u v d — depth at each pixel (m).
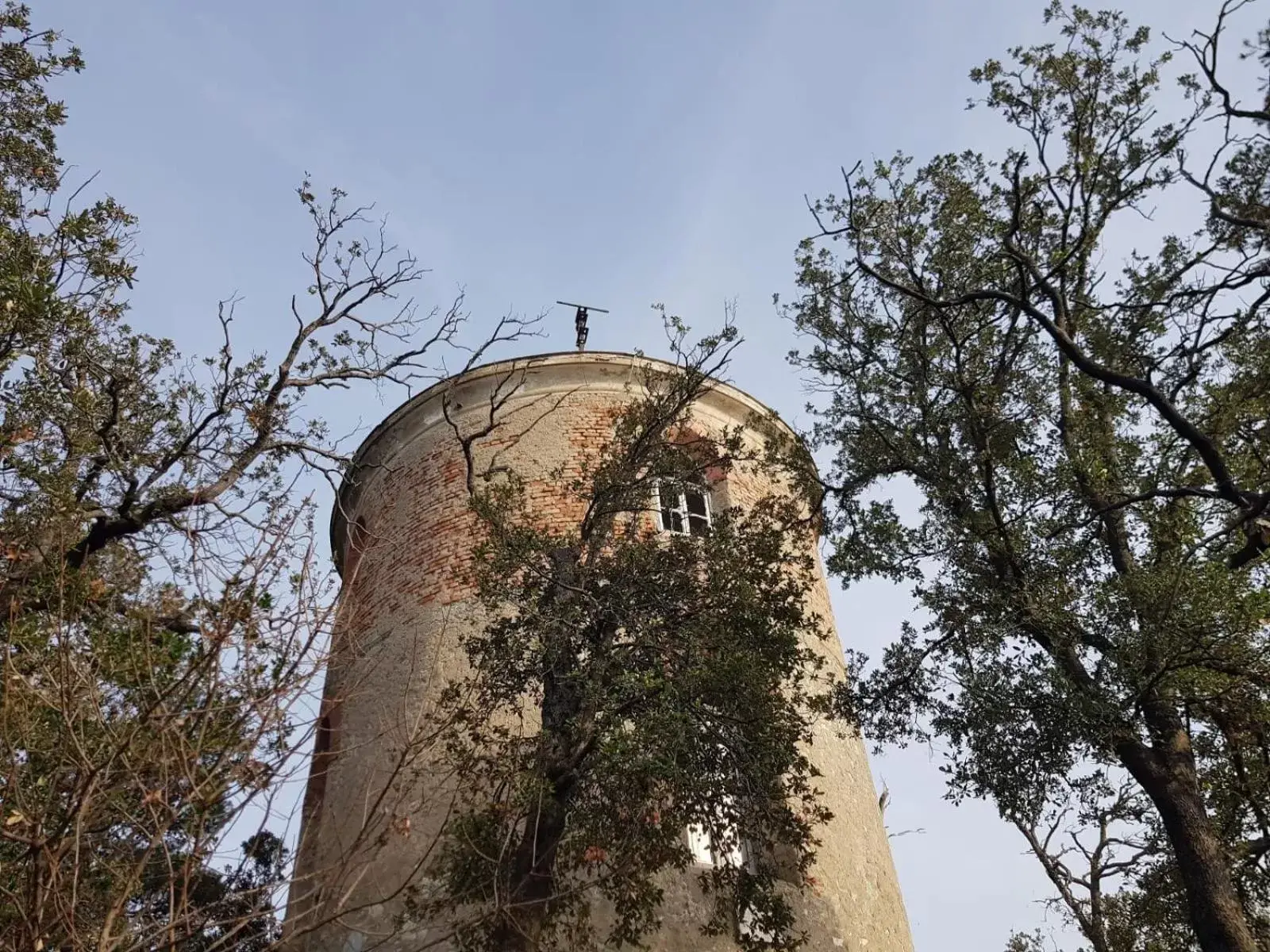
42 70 12.18
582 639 10.25
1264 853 11.91
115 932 6.27
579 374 16.23
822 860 12.27
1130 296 11.98
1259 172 10.72
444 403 13.67
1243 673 10.41
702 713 9.46
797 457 13.46
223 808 6.38
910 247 13.02
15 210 11.42
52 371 10.70
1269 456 11.63
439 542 14.67
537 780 9.04
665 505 12.09
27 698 7.05
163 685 6.96
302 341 12.30
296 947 10.48
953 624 11.41
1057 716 10.39
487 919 8.55
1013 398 12.64
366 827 7.39
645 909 9.83
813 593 15.56
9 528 9.29
